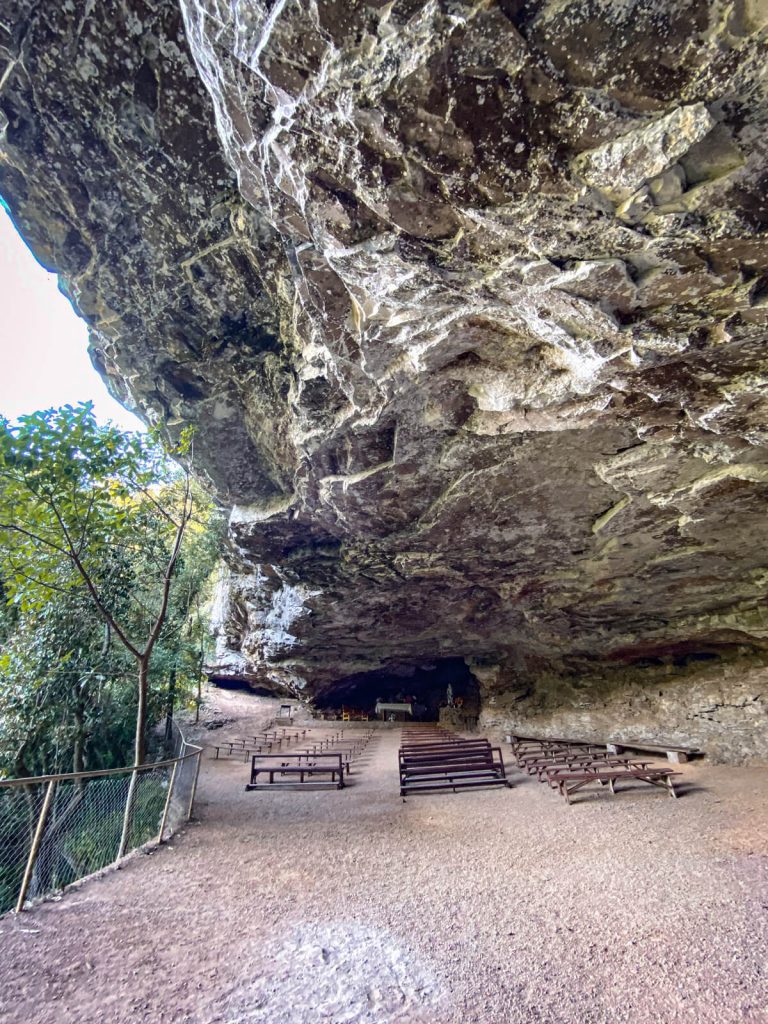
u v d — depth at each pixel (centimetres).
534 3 222
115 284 646
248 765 1252
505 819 773
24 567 748
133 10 407
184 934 438
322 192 336
